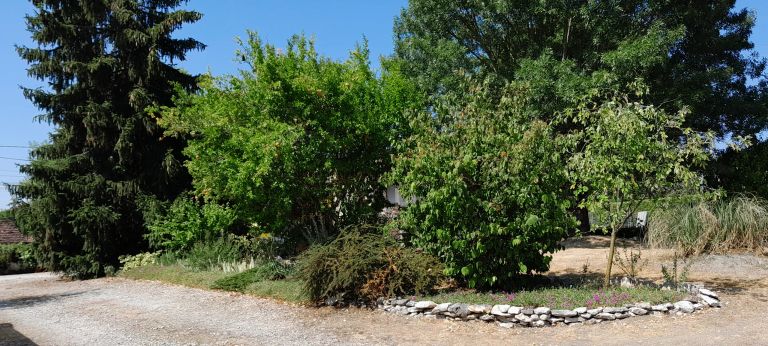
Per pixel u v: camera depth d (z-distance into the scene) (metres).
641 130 7.57
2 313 9.80
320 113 11.51
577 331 6.55
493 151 8.09
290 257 12.15
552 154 8.04
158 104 15.82
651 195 8.38
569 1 14.76
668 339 6.01
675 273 8.41
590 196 8.09
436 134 8.64
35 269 22.69
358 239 9.12
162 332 7.34
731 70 14.74
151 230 15.26
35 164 14.56
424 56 17.27
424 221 8.55
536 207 7.94
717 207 10.93
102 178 15.28
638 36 14.46
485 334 6.68
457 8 16.69
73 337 7.24
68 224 15.31
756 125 16.28
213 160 12.05
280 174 11.17
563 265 11.23
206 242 13.95
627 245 13.98
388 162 11.56
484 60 17.78
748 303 7.46
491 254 8.16
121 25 15.87
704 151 8.23
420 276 8.26
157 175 15.58
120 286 12.80
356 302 8.51
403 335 6.77
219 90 12.20
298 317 8.02
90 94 15.78
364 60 12.12
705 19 16.05
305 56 12.34
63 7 15.80
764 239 10.48
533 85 13.52
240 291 10.28
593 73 13.20
